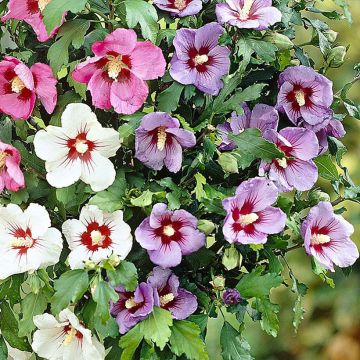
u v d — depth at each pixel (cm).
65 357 123
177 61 122
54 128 119
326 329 253
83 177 120
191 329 121
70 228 121
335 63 132
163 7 123
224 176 125
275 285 121
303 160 125
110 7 121
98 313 117
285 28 130
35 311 122
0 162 121
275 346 251
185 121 123
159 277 122
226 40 122
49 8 117
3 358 128
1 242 122
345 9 133
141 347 124
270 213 121
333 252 126
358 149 245
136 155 121
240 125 126
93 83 119
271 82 130
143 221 120
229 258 122
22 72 119
